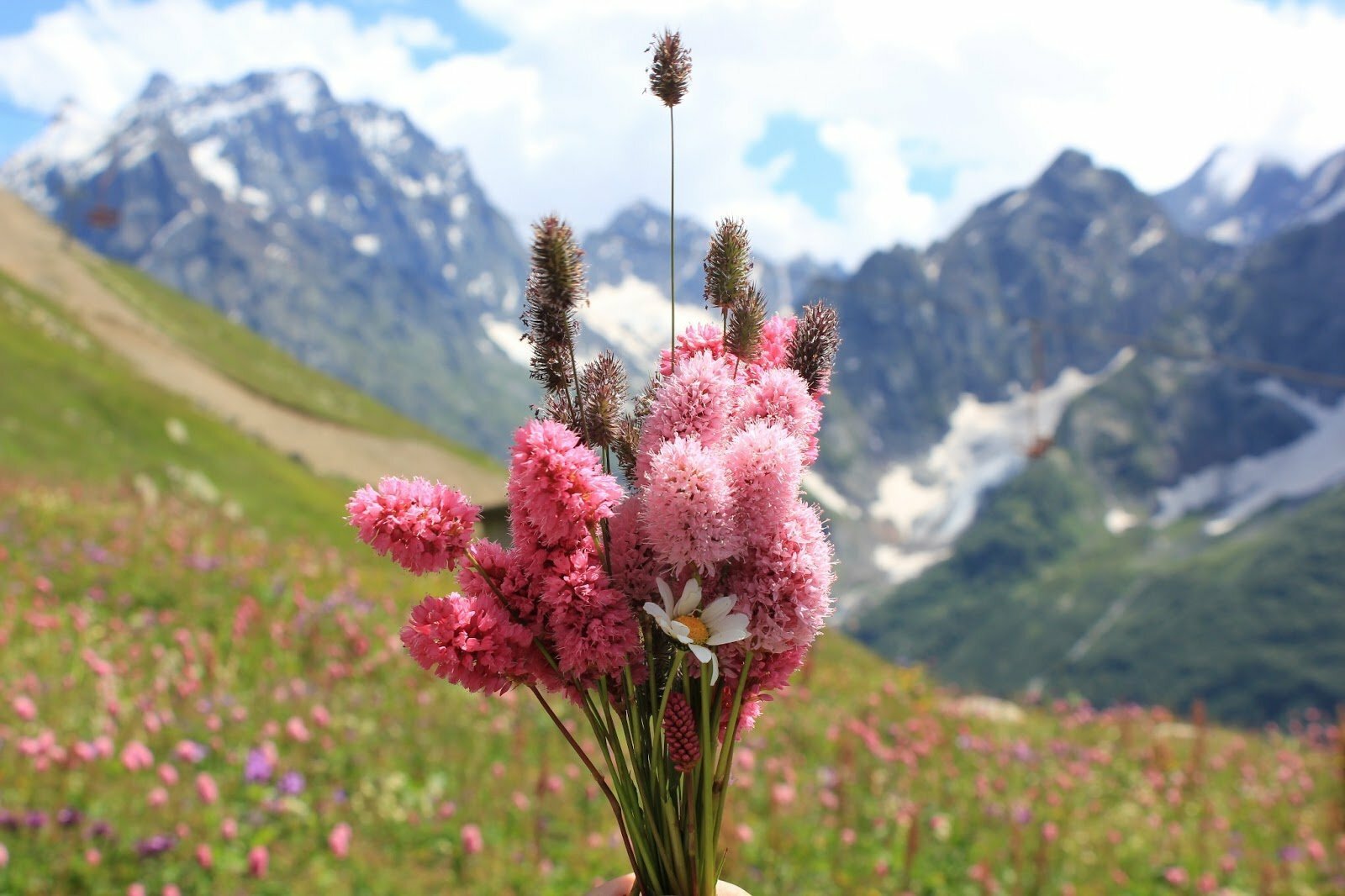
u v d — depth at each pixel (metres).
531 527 2.29
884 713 15.05
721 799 2.48
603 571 2.34
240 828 8.19
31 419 45.78
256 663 12.84
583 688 2.42
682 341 2.66
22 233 149.12
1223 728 18.48
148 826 7.91
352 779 9.70
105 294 136.88
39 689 10.43
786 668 2.42
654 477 2.22
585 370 2.52
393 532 2.18
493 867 8.38
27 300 100.31
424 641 2.27
